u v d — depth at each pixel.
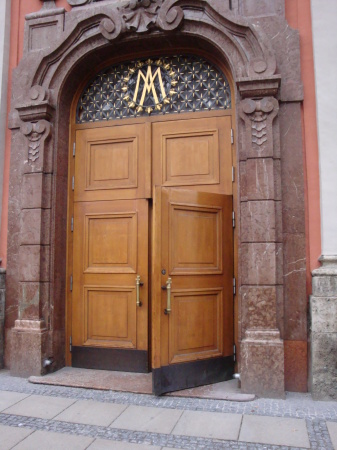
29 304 4.82
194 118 4.92
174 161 4.93
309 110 4.41
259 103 4.31
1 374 4.84
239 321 4.30
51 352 4.81
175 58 5.11
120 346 4.90
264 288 4.14
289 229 4.29
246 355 4.07
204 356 4.38
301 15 4.57
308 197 4.31
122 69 5.28
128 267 4.96
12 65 5.40
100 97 5.32
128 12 4.86
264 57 4.36
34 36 5.36
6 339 5.05
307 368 4.14
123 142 5.14
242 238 4.30
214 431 3.30
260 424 3.41
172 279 4.25
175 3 4.71
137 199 4.99
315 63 4.38
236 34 4.54
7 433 3.29
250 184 4.29
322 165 4.24
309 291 4.21
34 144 5.00
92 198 5.16
